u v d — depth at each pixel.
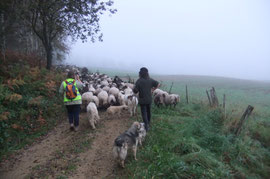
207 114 8.87
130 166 4.60
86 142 5.76
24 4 11.07
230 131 7.43
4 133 5.76
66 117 7.93
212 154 5.58
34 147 5.51
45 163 4.72
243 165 5.62
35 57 16.66
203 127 7.35
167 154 5.03
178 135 6.38
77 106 6.40
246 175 5.03
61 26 13.66
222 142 6.34
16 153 5.16
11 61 12.14
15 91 8.02
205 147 6.11
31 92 8.66
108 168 4.55
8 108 6.90
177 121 7.95
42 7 11.82
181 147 5.48
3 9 11.15
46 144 5.68
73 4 12.23
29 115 7.12
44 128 6.74
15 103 7.28
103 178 4.20
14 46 20.16
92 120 6.75
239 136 7.04
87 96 8.64
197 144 6.05
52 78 11.24
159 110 9.62
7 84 7.82
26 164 4.67
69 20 13.49
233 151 6.05
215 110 8.99
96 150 5.36
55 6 12.05
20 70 9.99
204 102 12.09
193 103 12.48
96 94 10.47
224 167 4.98
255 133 8.00
